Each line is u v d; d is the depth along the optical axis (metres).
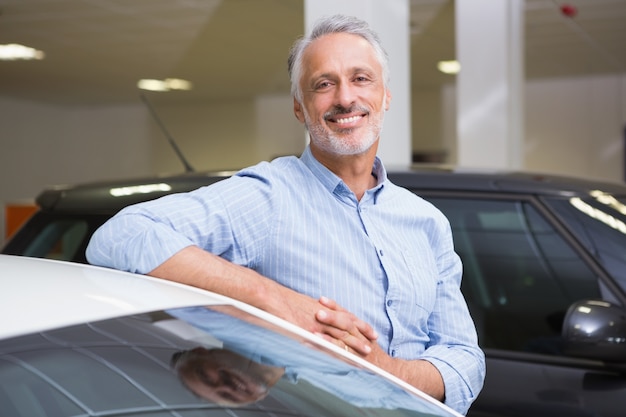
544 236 2.85
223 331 1.28
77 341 1.11
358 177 1.71
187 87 16.34
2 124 17.62
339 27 1.68
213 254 1.57
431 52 13.31
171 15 10.36
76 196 3.07
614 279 2.71
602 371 2.59
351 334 1.55
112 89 16.61
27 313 1.14
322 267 1.65
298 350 1.34
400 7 6.93
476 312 2.86
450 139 17.38
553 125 16.59
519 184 2.95
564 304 2.76
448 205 2.96
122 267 1.53
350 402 1.27
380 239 1.70
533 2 10.05
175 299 1.33
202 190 1.63
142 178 3.09
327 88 1.66
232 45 12.34
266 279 1.54
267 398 1.18
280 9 10.06
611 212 2.88
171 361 1.15
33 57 13.12
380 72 1.70
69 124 19.08
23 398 0.99
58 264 1.41
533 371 2.69
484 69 8.35
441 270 1.81
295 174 1.69
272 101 17.84
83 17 10.41
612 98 16.16
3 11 10.05
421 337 1.75
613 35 12.18
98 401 1.02
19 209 10.91
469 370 1.72
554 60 14.37
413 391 1.42
